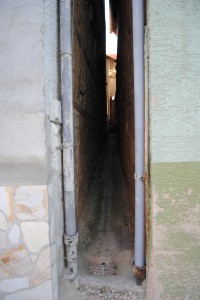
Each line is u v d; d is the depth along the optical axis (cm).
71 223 190
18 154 153
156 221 161
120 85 523
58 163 178
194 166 155
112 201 341
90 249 230
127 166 320
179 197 158
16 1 150
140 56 163
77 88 245
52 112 167
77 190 240
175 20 148
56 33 175
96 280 189
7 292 160
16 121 152
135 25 161
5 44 151
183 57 150
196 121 153
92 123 437
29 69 151
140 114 167
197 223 160
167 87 151
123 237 243
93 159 461
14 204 152
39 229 154
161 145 155
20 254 156
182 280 165
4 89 152
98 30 517
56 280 173
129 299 175
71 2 192
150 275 169
